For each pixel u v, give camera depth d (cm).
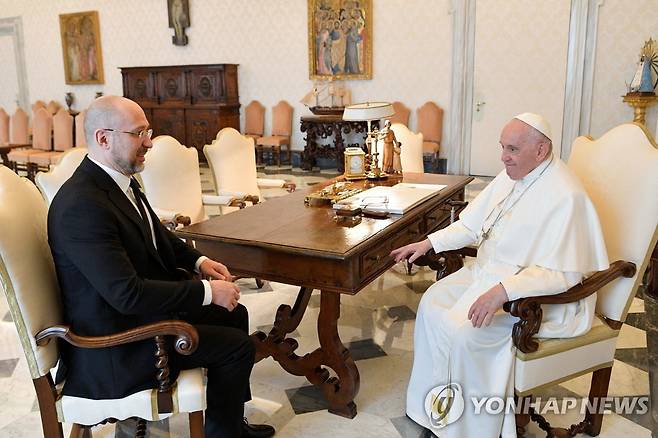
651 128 705
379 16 838
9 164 820
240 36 940
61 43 1102
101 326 179
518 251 215
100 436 230
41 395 181
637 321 325
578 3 714
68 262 175
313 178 816
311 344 307
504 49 768
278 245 223
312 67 891
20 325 172
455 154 827
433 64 817
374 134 366
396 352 296
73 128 844
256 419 239
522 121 212
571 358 207
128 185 196
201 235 242
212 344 192
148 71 970
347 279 219
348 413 238
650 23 688
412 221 277
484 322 197
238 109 966
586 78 731
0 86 1202
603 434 224
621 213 220
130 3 1015
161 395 179
